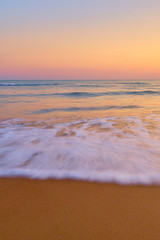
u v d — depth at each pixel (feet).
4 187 6.52
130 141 11.68
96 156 9.21
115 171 7.59
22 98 45.11
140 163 8.36
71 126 16.14
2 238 4.29
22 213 5.18
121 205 5.53
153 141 11.65
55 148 10.44
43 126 16.22
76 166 8.07
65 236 4.36
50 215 5.10
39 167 7.98
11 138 12.57
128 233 4.47
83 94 60.13
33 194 6.10
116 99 43.83
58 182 6.84
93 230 4.56
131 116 20.77
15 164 8.27
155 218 4.98
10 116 21.40
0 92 65.62
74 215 5.10
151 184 6.67
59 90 81.41
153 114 22.03
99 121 18.20
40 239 4.27
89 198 5.89
